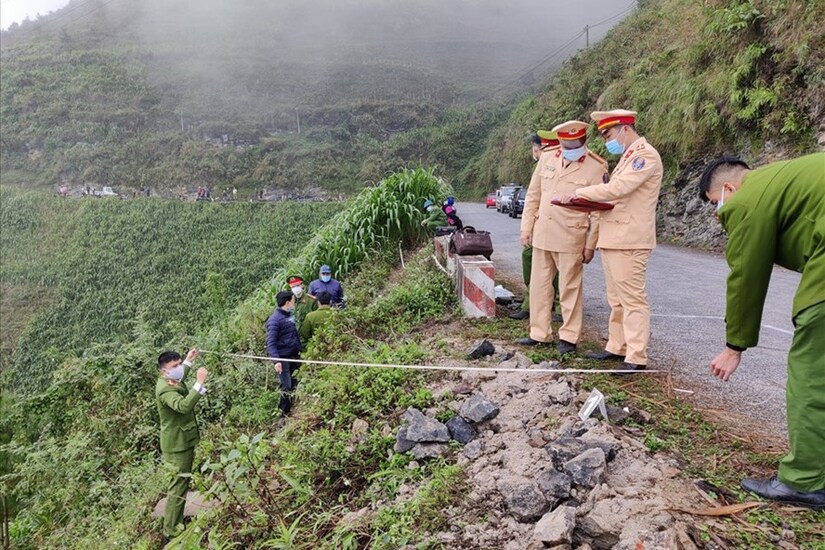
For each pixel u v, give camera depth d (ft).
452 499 8.77
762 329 16.78
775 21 36.11
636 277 11.80
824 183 6.73
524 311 18.16
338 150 246.88
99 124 272.31
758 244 7.17
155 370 23.24
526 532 7.67
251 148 252.01
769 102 35.70
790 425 7.24
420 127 264.93
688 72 44.42
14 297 158.40
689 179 43.16
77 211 196.03
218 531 10.48
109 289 152.46
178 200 199.11
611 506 7.50
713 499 7.63
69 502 19.85
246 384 22.77
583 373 12.30
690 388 11.90
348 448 11.54
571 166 13.25
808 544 6.64
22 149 269.44
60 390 23.98
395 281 30.09
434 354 14.94
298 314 24.58
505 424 10.68
